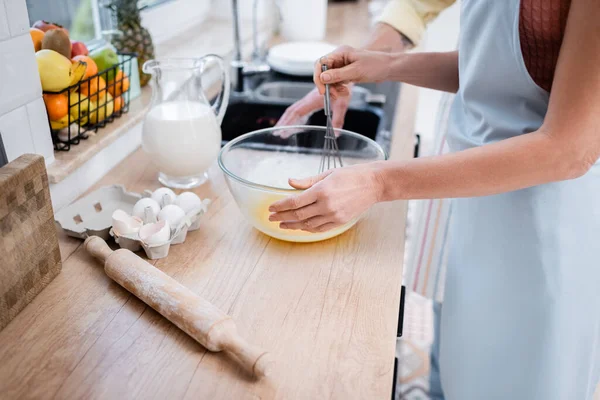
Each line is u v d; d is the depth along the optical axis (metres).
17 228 0.77
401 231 1.02
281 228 0.87
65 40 1.11
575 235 0.97
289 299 0.83
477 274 1.09
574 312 0.99
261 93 1.80
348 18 2.74
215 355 0.73
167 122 1.07
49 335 0.75
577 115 0.74
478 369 1.12
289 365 0.72
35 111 0.98
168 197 1.01
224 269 0.90
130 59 1.35
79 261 0.91
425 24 1.49
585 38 0.71
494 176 0.79
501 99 0.96
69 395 0.67
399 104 1.63
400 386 1.81
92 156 1.13
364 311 0.81
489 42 0.94
